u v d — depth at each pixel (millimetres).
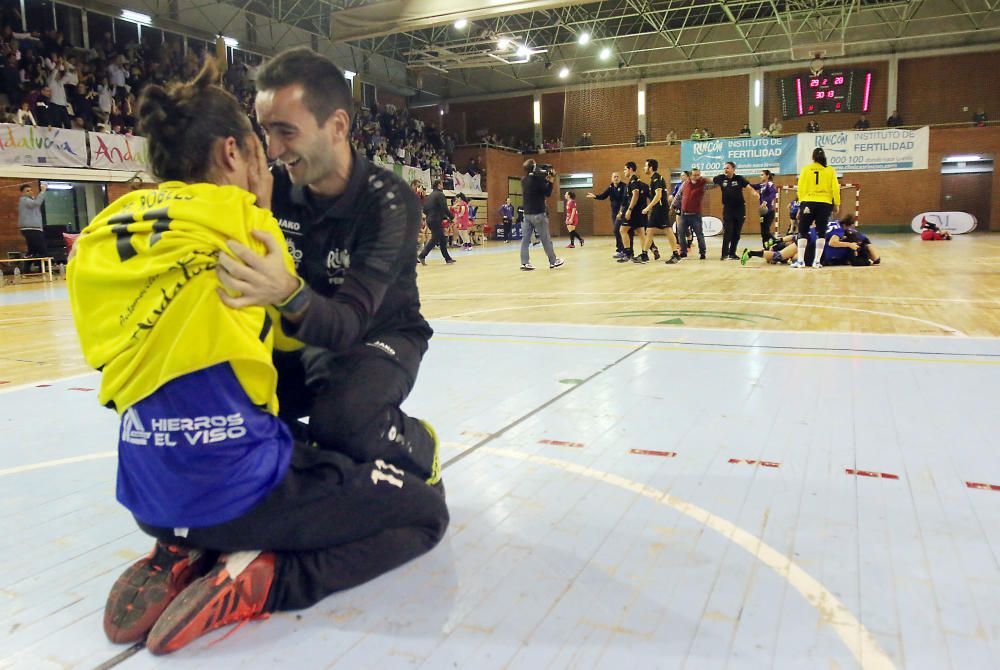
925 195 24797
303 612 1584
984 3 23594
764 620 1509
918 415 3035
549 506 2143
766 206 14180
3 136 11891
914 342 4676
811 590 1630
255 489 1491
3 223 13273
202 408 1442
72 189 15133
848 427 2887
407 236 1728
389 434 1763
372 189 1720
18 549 1922
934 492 2203
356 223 1711
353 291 1612
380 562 1691
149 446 1465
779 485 2283
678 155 27484
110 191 14297
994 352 4301
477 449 2684
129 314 1411
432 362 4355
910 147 21234
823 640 1432
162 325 1388
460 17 14438
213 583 1491
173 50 18547
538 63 29453
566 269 11609
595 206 29406
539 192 11500
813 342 4762
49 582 1741
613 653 1402
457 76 30984
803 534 1925
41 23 16547
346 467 1621
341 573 1627
